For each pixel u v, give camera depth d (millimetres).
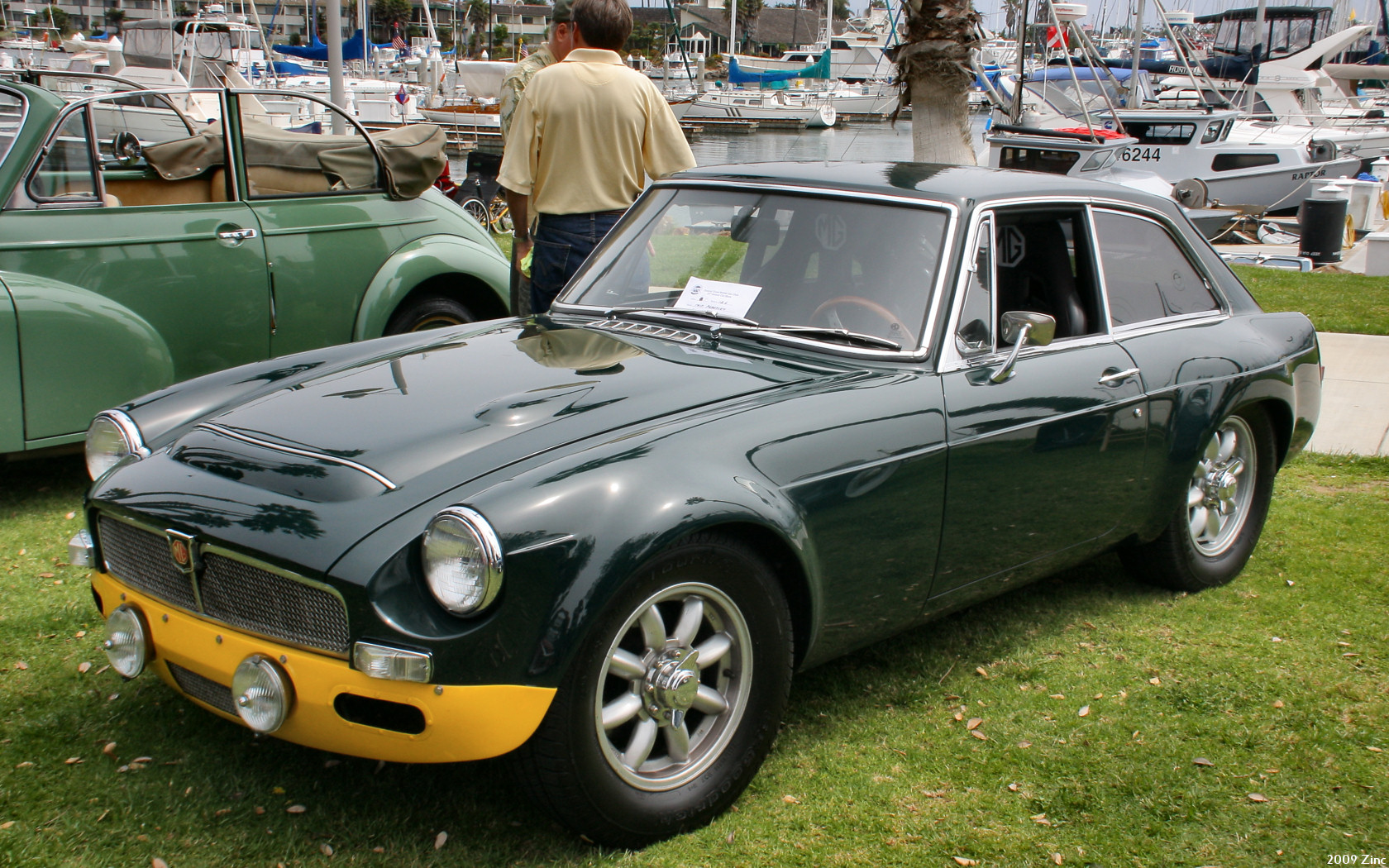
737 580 2627
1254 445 4375
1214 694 3449
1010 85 24297
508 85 5996
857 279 3322
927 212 3350
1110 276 3770
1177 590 4254
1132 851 2678
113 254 4910
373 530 2357
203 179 5762
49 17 55375
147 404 3145
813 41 89062
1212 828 2775
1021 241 3568
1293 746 3162
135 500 2668
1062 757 3074
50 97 4855
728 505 2533
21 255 4672
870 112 51031
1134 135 20562
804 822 2732
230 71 15492
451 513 2285
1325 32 37031
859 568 2928
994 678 3531
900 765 3008
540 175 5148
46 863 2498
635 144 5117
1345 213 14891
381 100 27484
